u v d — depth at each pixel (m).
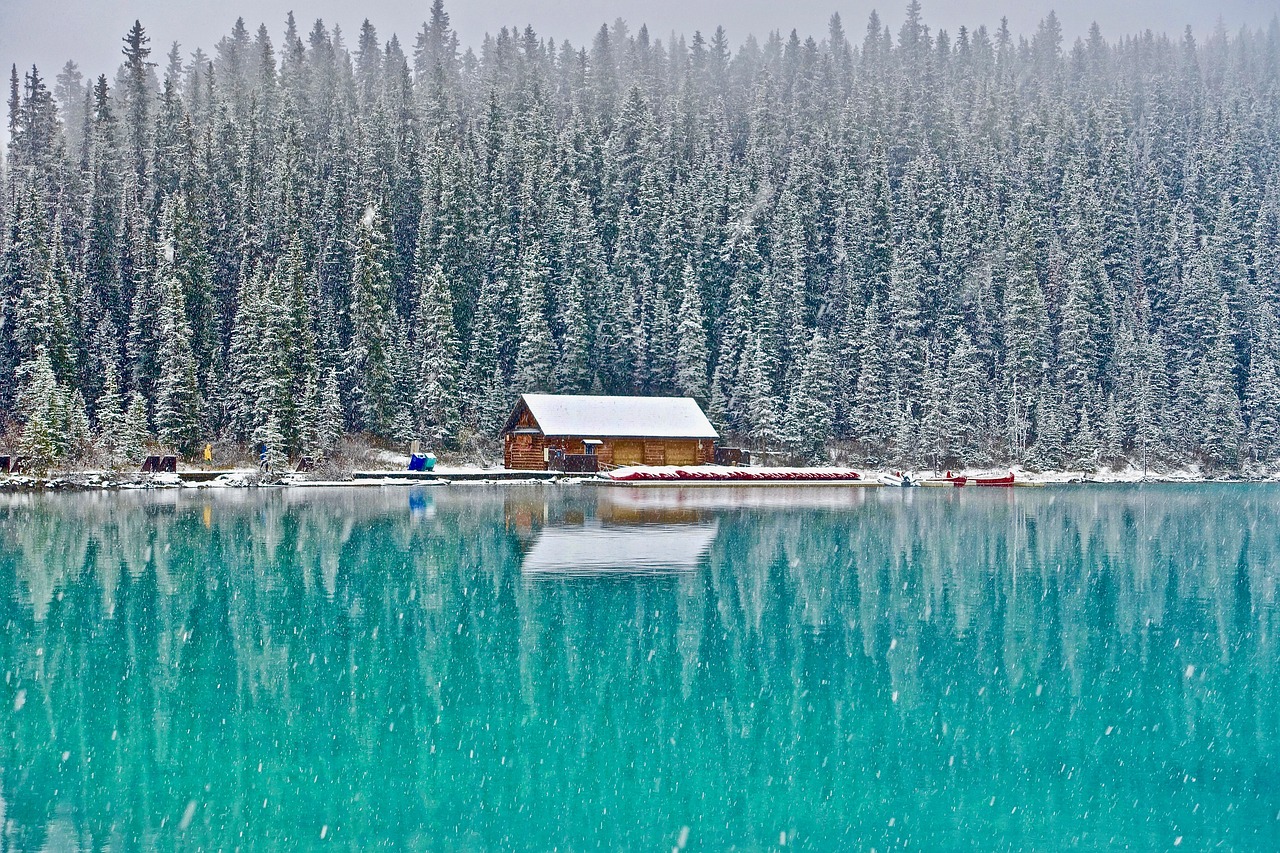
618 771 18.20
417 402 103.69
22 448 75.88
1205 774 18.50
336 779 17.75
